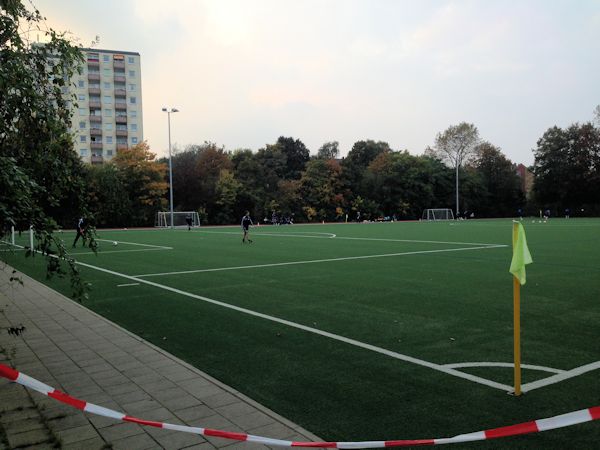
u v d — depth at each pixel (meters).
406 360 5.77
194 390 4.82
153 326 7.66
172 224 47.75
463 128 81.56
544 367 5.43
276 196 66.50
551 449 3.56
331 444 3.17
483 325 7.43
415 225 49.19
